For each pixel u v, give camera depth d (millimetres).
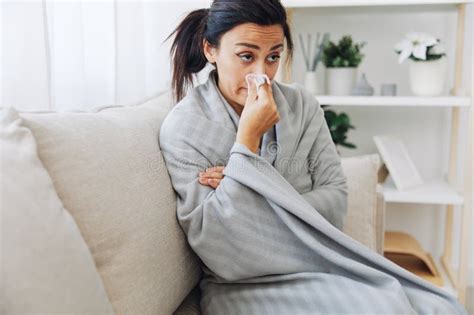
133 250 833
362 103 1812
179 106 1096
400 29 2072
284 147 1085
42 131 791
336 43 2113
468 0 1698
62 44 1422
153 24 1763
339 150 2199
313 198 1080
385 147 1940
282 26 1005
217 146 1047
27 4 1232
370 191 1369
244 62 1008
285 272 963
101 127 917
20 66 1242
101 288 711
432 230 2193
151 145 1022
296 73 2156
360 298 885
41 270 641
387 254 2105
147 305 838
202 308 1045
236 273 958
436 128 2123
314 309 917
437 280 1882
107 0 1546
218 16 1013
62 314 646
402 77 2100
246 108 1009
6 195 649
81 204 774
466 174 1784
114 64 1582
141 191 911
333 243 966
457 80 1974
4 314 622
